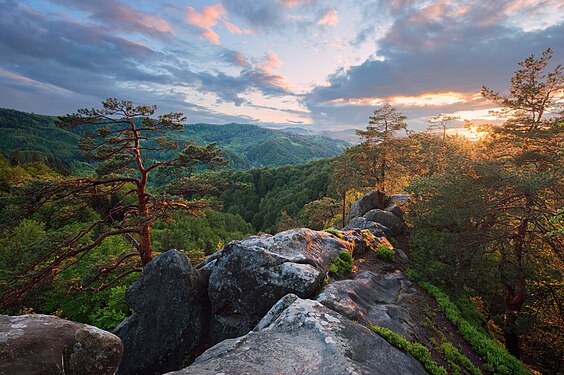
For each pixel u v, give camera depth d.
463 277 15.22
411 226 18.95
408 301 12.20
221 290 11.45
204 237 58.66
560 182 14.10
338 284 11.30
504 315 19.92
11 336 3.49
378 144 29.69
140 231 16.30
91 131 15.65
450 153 36.34
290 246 13.05
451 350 9.28
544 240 14.56
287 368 5.45
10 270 14.17
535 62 17.33
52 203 15.87
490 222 16.00
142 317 11.63
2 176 54.44
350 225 23.61
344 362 5.53
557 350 17.69
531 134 16.77
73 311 16.20
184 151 16.83
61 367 3.46
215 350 6.42
